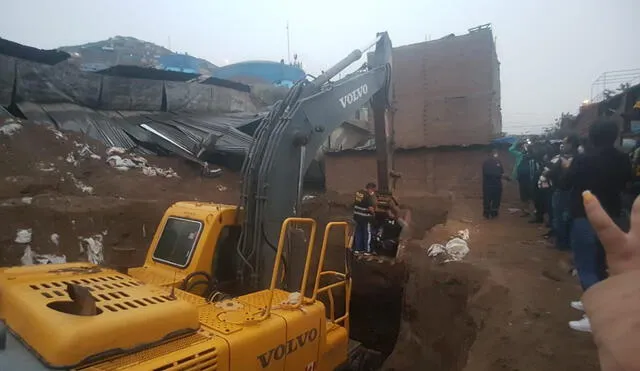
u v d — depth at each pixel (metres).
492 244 8.23
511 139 13.09
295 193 5.89
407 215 12.12
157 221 10.20
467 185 13.42
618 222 4.30
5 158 10.48
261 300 4.35
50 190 10.20
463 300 6.55
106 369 2.50
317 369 4.29
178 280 4.63
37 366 2.42
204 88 19.27
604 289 0.86
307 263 4.34
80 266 3.88
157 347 2.88
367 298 8.09
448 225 10.13
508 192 13.22
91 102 15.70
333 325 5.04
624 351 0.74
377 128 8.21
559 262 6.80
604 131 4.42
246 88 21.89
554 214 7.42
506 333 4.67
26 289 3.04
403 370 6.78
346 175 15.47
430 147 13.65
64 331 2.47
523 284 5.86
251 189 5.43
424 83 13.70
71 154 12.16
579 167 4.51
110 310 2.83
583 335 4.41
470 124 13.19
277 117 5.93
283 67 34.84
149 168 13.55
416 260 8.41
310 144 6.22
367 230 9.04
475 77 13.14
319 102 6.36
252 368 3.38
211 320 3.57
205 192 13.41
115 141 14.42
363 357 6.49
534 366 4.00
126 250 5.27
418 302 7.48
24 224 8.44
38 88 13.98
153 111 17.53
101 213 9.41
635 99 10.29
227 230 5.32
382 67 7.93
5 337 2.56
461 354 5.57
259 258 5.28
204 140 15.16
